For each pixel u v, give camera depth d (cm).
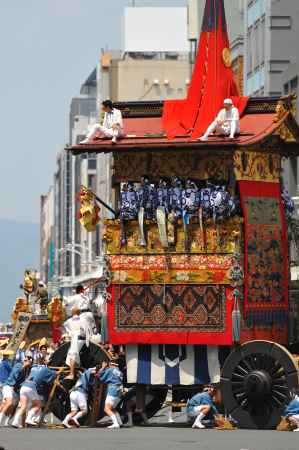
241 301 6116
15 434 5912
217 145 6038
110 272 6269
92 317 6512
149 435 5738
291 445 5184
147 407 6581
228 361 6059
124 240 6256
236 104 6291
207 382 6181
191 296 6147
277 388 5978
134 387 6494
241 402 6038
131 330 6238
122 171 6312
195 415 6156
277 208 6372
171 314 6181
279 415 5956
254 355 6025
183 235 6162
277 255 6344
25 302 8756
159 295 6197
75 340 6431
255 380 5938
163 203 6181
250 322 6156
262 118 6250
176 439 5506
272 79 12912
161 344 6238
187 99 6359
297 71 11312
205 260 6122
